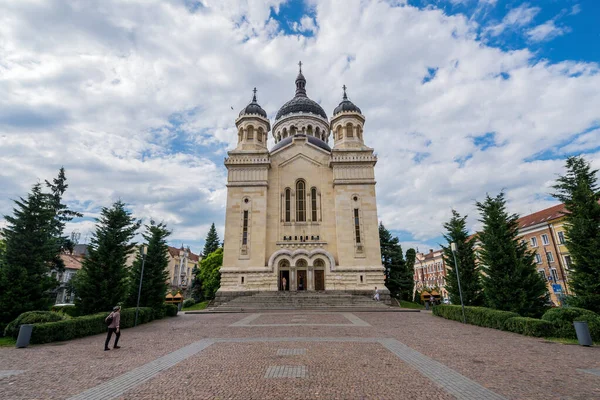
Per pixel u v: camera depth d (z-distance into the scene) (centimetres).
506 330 1875
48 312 1886
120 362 1202
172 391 862
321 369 1050
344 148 4678
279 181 4662
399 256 5109
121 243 2534
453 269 2888
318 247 4328
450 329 1955
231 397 812
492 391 838
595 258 1880
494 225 2327
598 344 1475
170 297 3881
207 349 1404
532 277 2178
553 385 883
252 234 4306
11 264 2088
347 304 3662
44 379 991
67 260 5581
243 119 4912
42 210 2236
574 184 2109
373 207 4369
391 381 922
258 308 3519
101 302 2345
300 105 6109
